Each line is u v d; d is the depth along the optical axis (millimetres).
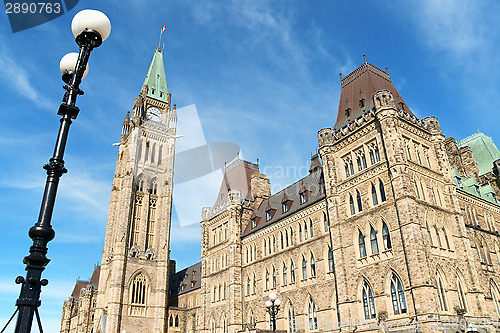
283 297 52750
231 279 61031
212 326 63844
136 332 83000
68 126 13055
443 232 41094
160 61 124562
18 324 10281
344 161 47656
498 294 45094
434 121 47406
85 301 108062
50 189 11992
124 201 92875
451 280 38531
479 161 65500
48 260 11242
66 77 14750
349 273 42656
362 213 42969
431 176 43469
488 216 51375
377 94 43875
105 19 13750
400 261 37719
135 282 87688
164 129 109562
